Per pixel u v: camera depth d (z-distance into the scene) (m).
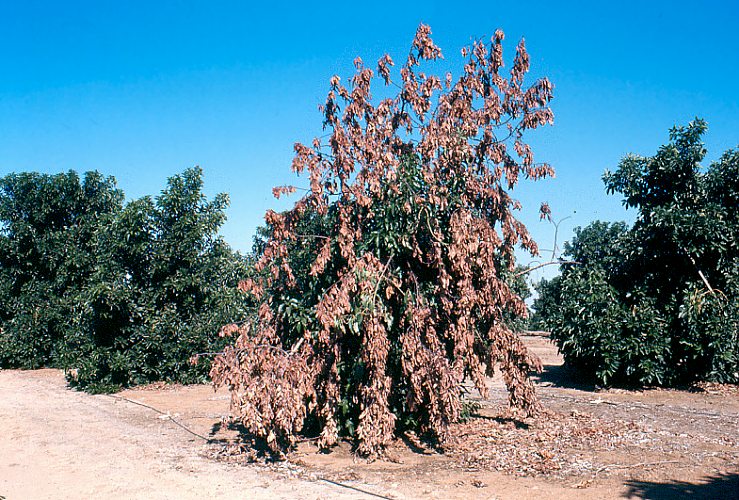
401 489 6.45
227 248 15.44
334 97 8.49
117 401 12.67
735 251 13.12
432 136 8.07
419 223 8.12
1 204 18.53
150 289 14.32
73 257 17.59
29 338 18.55
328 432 7.59
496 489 6.39
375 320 7.23
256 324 8.41
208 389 14.09
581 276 14.28
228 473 7.12
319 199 7.92
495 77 9.00
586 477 6.73
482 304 8.23
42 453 8.20
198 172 14.93
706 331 12.80
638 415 10.37
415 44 8.65
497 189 8.62
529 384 8.84
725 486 6.34
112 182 20.06
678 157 13.51
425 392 8.13
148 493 6.41
